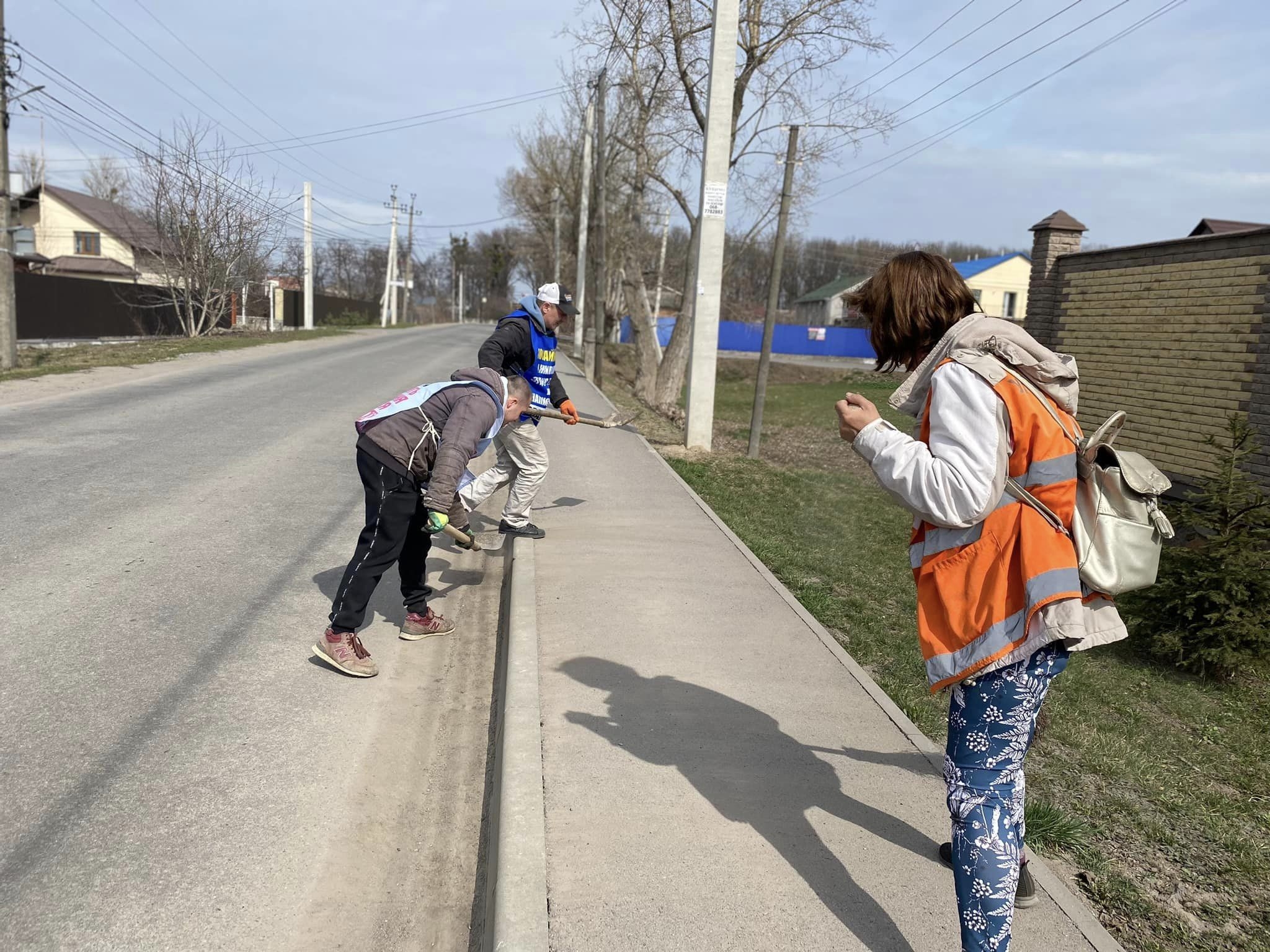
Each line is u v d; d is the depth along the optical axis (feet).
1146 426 34.06
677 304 163.22
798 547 23.99
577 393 57.16
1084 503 6.30
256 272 95.61
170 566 16.69
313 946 7.72
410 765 10.95
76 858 8.38
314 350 75.05
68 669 12.16
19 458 24.66
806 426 60.80
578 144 133.28
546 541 19.93
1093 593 6.38
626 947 7.20
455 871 9.12
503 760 10.06
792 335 162.71
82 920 7.63
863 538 26.73
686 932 7.41
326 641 12.69
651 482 28.07
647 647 13.83
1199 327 31.40
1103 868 9.56
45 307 76.23
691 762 10.30
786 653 14.01
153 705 11.39
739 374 121.60
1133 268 34.99
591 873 8.13
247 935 7.68
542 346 19.04
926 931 7.60
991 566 6.31
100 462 24.81
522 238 208.74
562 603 15.67
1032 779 11.96
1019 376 6.40
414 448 12.35
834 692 12.62
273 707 11.69
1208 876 9.81
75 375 45.70
